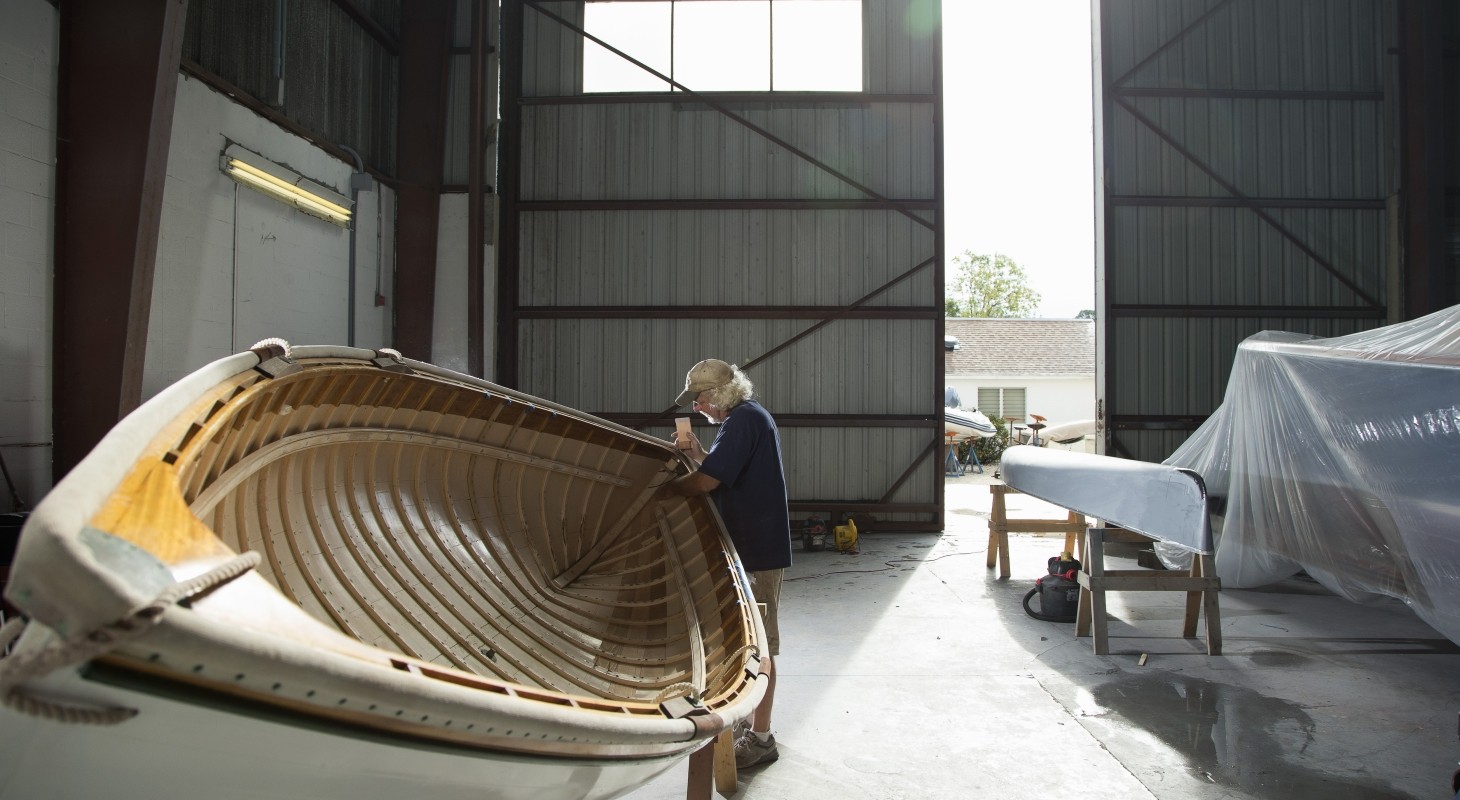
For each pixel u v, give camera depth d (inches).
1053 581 201.8
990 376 924.6
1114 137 329.7
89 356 160.7
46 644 37.3
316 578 92.3
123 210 160.1
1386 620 202.1
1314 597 227.0
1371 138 328.2
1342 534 176.2
